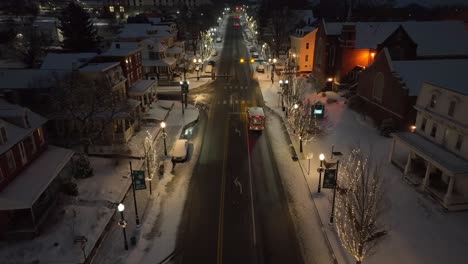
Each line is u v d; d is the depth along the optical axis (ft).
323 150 133.49
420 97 116.98
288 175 118.01
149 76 241.14
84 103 119.96
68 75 130.52
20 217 86.58
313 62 248.11
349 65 203.92
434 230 87.61
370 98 163.02
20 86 135.23
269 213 97.86
